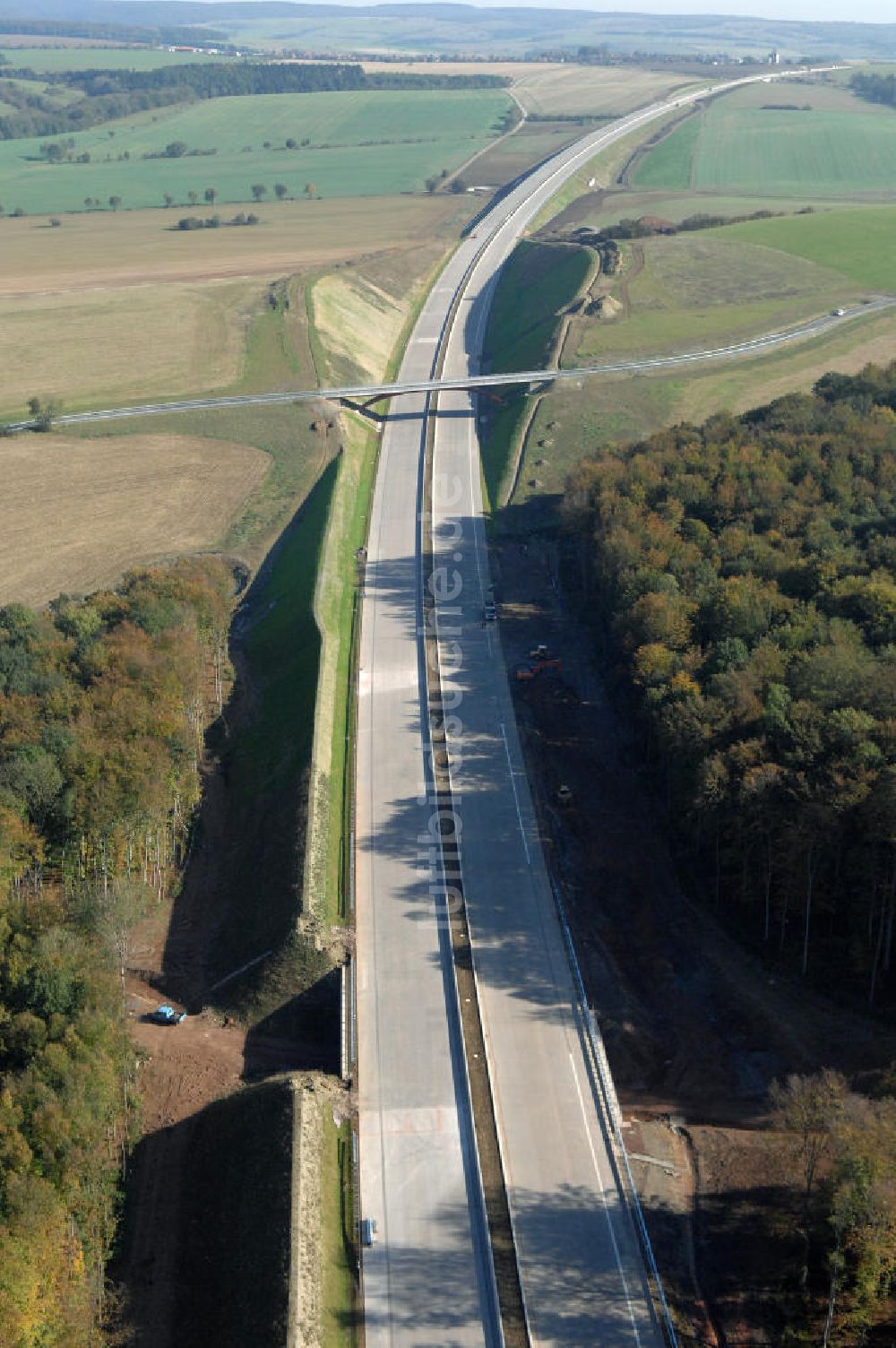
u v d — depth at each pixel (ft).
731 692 359.46
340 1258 251.39
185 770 401.70
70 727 375.25
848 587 412.57
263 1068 312.09
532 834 383.24
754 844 331.16
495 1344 233.96
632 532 482.69
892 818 297.74
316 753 403.34
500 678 474.08
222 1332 239.09
